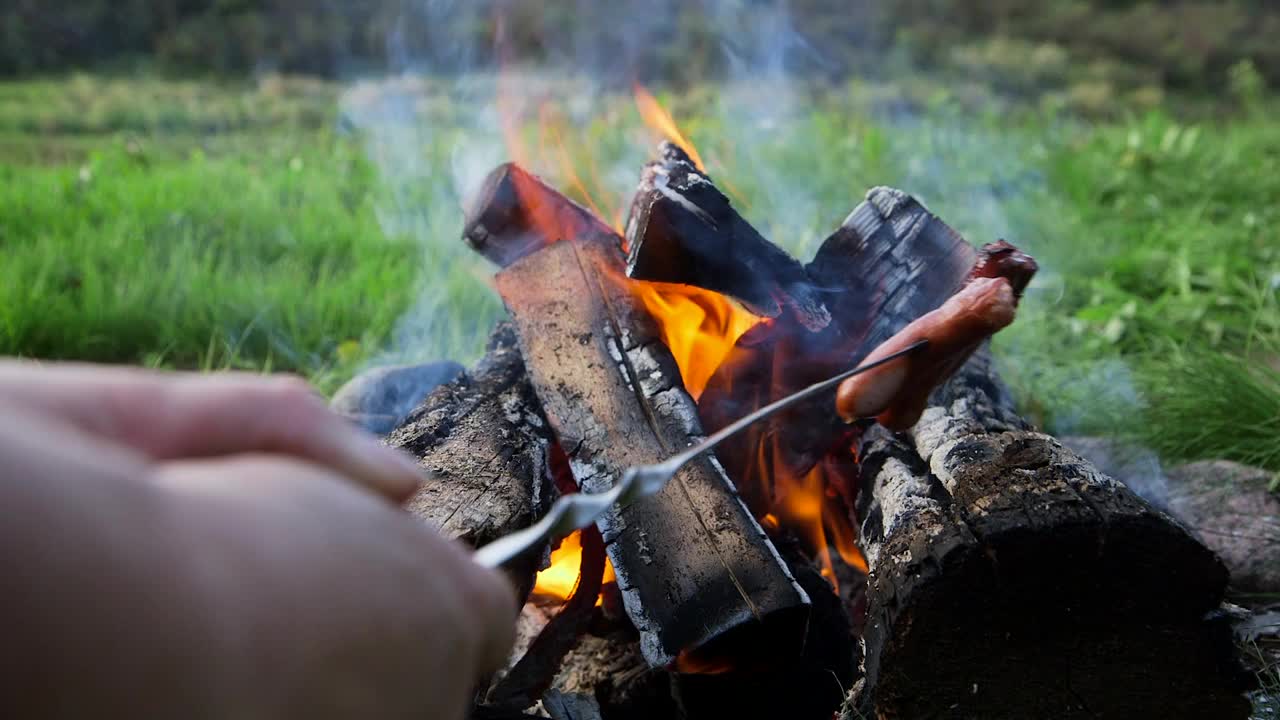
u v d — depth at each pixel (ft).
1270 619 9.31
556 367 8.57
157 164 26.04
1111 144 26.71
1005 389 9.49
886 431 8.12
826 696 7.97
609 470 7.81
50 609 1.21
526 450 7.89
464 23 43.73
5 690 1.18
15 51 41.63
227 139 30.83
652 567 7.20
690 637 6.93
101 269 18.06
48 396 1.57
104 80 39.81
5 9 43.24
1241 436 12.24
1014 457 6.81
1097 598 6.27
